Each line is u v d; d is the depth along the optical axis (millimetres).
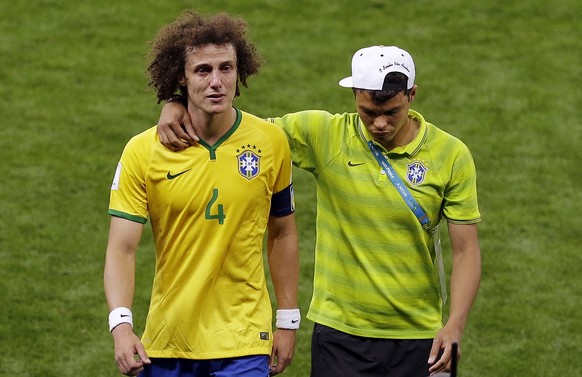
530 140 46750
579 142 46594
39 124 47031
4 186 42188
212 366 19031
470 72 52062
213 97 18422
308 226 40188
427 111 48875
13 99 48969
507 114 48750
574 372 31609
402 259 20875
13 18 55781
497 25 56094
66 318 33844
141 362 18266
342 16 56719
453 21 56344
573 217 41250
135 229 19016
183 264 18938
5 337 32562
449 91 50469
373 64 19969
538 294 36188
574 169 44594
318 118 21219
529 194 42844
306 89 50281
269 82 50656
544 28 55906
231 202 18812
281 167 19453
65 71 51469
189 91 18734
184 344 18938
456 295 20469
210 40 18531
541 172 44406
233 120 19078
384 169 20734
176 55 18828
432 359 19828
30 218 40125
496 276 37250
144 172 18922
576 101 49844
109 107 48625
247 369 18891
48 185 42438
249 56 19359
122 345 18250
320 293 21594
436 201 20750
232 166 18875
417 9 57438
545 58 53281
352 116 21172
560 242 39656
